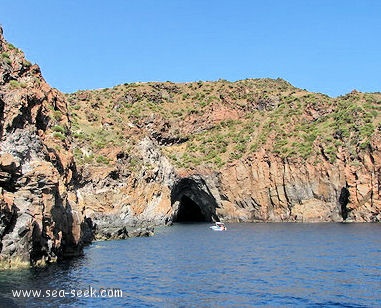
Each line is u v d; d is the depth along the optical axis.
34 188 36.56
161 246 58.06
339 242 59.59
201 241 65.12
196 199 122.44
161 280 33.81
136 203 94.50
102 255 47.75
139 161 101.69
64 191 42.59
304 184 104.81
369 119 107.56
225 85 158.88
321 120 120.06
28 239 34.12
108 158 93.06
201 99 153.25
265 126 124.69
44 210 37.00
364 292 30.06
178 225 104.81
